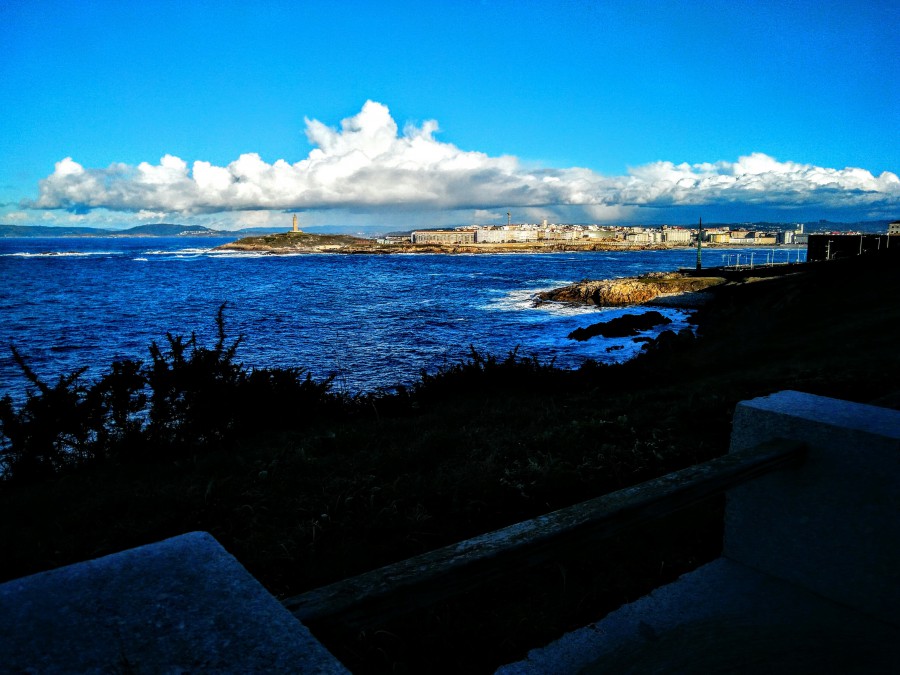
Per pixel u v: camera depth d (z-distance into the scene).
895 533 2.10
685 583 2.69
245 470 5.57
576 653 2.42
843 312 31.25
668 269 141.88
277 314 57.56
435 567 1.40
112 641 0.79
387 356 33.50
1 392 24.38
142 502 4.84
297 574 3.43
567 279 108.94
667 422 6.61
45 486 6.02
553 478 4.71
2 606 0.85
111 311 60.84
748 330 33.25
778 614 2.30
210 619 0.86
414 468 5.39
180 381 7.49
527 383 11.30
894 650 1.85
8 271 134.62
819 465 2.29
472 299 73.75
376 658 2.59
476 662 2.53
